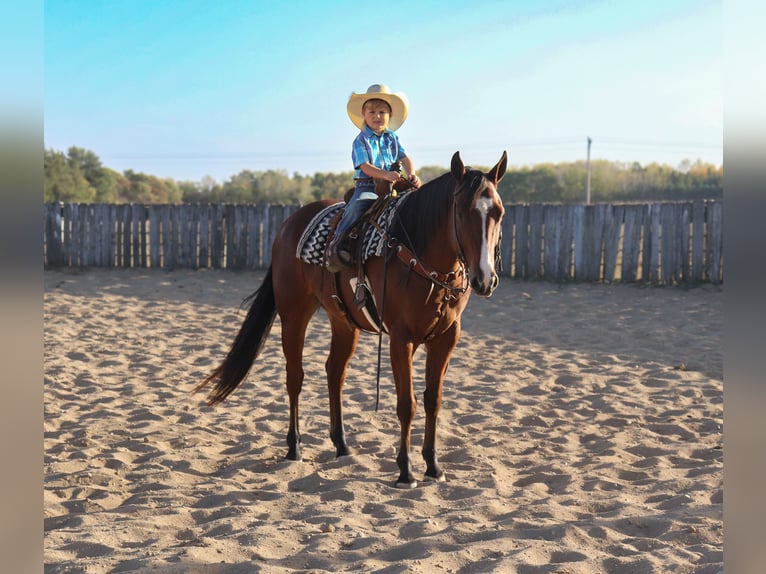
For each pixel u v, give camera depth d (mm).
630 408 6434
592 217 14438
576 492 4312
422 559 3225
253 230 16328
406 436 4512
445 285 4258
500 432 5836
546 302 12758
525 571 3141
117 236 16672
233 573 3117
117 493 4426
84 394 7039
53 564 3178
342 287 4891
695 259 13695
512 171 57812
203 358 8805
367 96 4836
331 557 3309
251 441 5594
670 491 4324
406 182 4801
